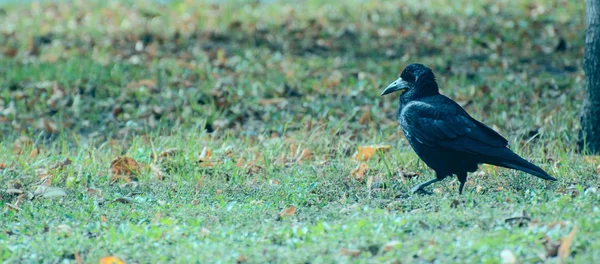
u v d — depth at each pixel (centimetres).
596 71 1241
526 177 1071
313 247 746
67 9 2505
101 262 751
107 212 964
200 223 891
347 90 1695
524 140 1385
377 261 705
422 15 2322
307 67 1877
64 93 1694
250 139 1417
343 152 1312
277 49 2058
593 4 1233
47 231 902
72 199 1053
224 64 1903
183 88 1722
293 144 1325
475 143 998
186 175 1176
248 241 792
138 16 2380
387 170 1156
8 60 1959
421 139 1030
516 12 2312
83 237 845
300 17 2320
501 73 1827
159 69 1838
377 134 1448
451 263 686
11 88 1750
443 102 1040
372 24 2248
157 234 830
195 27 2227
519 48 2031
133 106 1630
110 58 1956
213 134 1391
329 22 2272
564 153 1241
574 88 1681
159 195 1066
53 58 1983
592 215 795
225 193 1070
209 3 2530
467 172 1117
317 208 965
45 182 1138
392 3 2458
